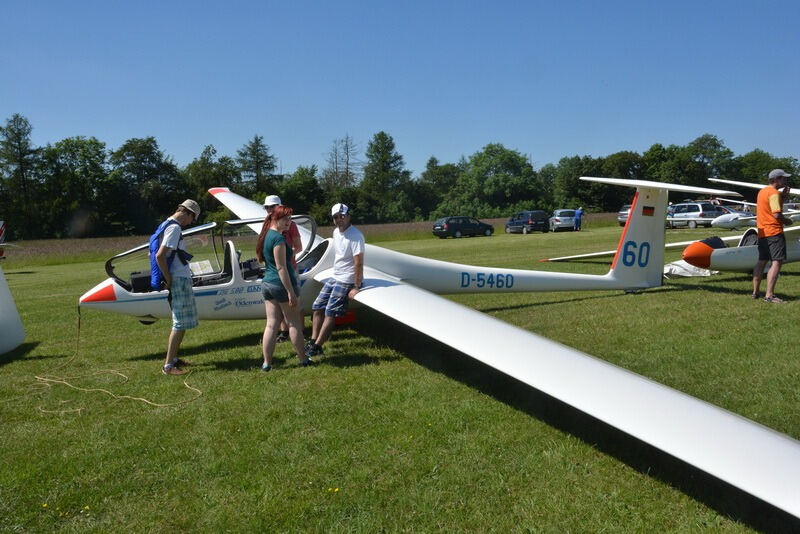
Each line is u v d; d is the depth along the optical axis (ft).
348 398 12.70
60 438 11.04
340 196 210.18
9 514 8.38
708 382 12.65
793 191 20.70
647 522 7.79
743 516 7.88
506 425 11.00
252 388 13.65
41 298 33.50
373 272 18.71
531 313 21.08
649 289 24.85
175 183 219.61
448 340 11.96
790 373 13.00
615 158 236.43
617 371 9.50
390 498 8.50
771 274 20.71
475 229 97.19
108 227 198.59
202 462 9.86
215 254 18.11
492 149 254.47
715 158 269.44
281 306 14.89
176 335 14.98
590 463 9.43
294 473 9.33
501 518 7.92
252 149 234.38
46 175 205.77
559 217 99.76
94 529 7.97
